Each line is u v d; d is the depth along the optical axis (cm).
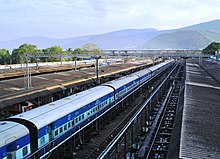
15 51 12294
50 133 2722
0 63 12125
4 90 4575
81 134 3444
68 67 9788
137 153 3189
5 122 2358
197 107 3388
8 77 6556
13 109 4319
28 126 2405
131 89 6391
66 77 6825
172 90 8706
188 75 7581
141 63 14600
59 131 2848
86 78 6794
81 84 6359
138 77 7294
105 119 4384
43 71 8025
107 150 2478
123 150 3356
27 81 5256
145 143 3559
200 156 1814
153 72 9919
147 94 7119
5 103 3772
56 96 5606
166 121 4569
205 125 2620
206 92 4825
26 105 4412
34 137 2423
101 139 3694
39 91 4722
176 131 2584
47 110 2866
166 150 3153
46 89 4966
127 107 5875
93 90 4372
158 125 4341
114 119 4806
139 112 3738
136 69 12062
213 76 8275
